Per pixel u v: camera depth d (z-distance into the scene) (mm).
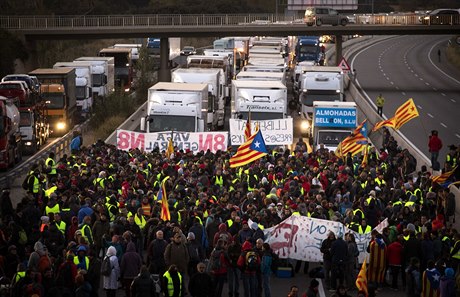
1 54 119812
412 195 44188
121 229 36969
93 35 127938
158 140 60156
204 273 31672
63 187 43250
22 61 126312
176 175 47812
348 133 70625
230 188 46781
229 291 35156
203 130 69062
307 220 38312
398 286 37938
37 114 78062
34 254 32500
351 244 36219
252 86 72750
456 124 92438
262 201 41469
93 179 45156
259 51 117438
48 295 30094
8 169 68125
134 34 128625
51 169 50844
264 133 62344
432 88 126062
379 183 47562
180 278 31250
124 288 35062
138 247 37406
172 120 67625
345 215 40625
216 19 146500
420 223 40031
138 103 111625
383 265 36656
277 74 83250
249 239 35094
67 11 189875
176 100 68250
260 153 48688
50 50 142625
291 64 142125
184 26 128625
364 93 118375
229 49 118750
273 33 132000
